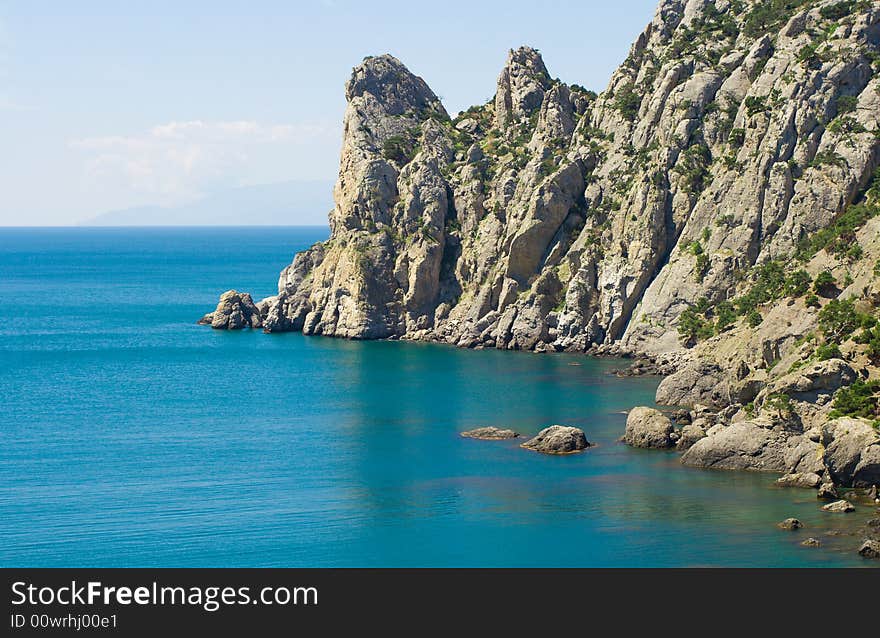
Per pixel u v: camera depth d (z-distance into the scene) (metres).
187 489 125.25
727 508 114.50
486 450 140.50
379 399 173.25
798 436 127.75
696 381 161.00
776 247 192.38
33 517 115.75
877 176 188.62
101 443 147.62
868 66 197.50
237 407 170.12
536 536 107.94
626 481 125.25
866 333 139.25
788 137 195.75
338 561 103.19
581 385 180.00
